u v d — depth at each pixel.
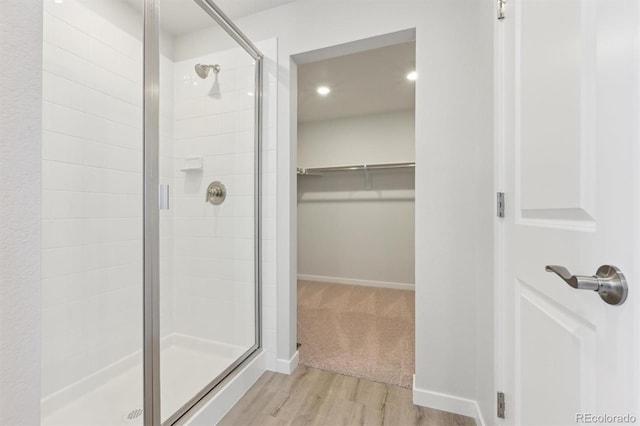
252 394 1.55
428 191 1.44
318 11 1.67
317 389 1.59
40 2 0.40
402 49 2.17
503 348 1.00
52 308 1.35
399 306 2.96
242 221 1.85
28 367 0.38
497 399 1.03
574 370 0.60
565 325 0.64
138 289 1.72
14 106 0.37
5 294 0.36
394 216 3.64
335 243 3.90
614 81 0.48
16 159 0.37
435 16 1.42
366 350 2.02
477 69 1.33
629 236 0.44
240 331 1.83
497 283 1.04
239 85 1.83
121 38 1.64
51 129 1.35
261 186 1.82
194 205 1.94
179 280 1.97
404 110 3.52
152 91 1.47
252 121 1.81
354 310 2.84
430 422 1.35
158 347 1.35
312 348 2.06
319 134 3.92
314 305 2.99
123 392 1.50
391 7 1.51
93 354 1.50
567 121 0.62
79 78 1.46
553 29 0.68
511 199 0.94
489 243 1.15
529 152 0.81
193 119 1.93
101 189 1.55
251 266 1.83
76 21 1.44
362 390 1.58
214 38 1.85
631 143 0.44
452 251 1.40
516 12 0.89
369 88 2.84
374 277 3.72
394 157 3.61
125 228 1.67
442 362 1.42
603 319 0.51
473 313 1.37
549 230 0.70
